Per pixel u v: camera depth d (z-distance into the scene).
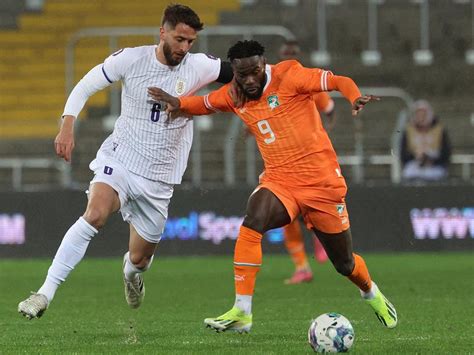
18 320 36.47
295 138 30.09
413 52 96.38
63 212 69.19
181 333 31.88
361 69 93.50
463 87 93.62
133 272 33.22
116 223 70.06
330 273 58.25
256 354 26.22
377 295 31.55
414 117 76.06
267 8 97.94
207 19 96.81
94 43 94.19
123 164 31.02
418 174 76.06
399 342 29.23
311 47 95.81
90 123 86.00
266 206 29.95
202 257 69.38
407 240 70.75
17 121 88.06
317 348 26.48
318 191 30.17
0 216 69.31
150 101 30.88
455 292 46.47
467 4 98.81
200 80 31.34
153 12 97.25
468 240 70.75
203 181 81.31
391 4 98.31
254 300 43.62
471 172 82.38
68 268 29.44
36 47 95.12
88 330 33.06
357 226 70.69
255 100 30.23
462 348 27.88
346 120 85.88
